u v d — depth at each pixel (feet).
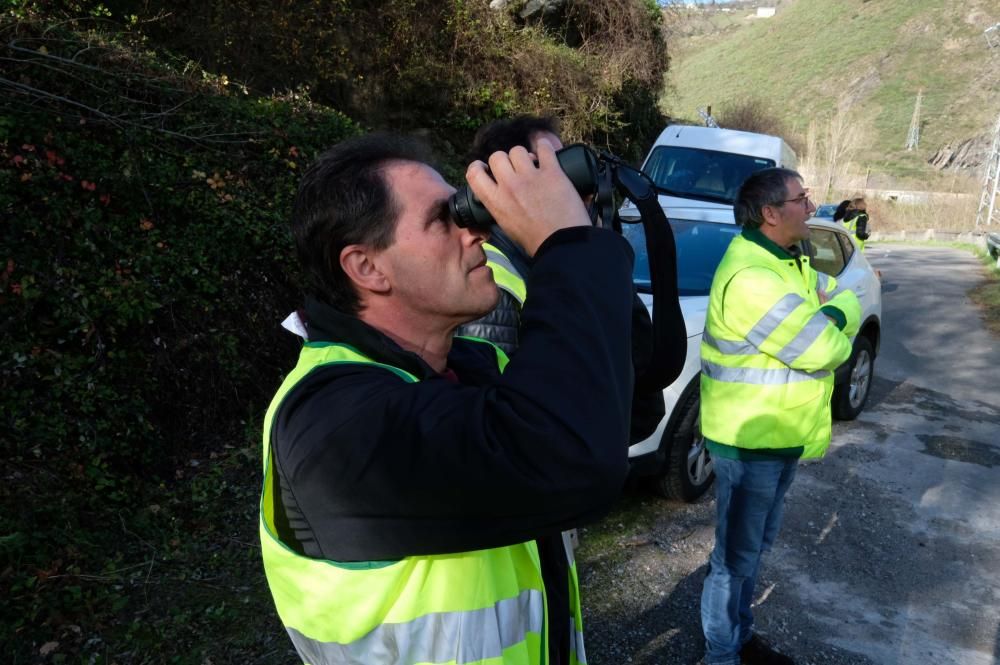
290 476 2.88
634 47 41.45
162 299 14.29
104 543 11.56
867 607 10.85
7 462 11.47
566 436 2.53
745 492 8.58
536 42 36.47
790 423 8.36
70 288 12.96
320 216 3.21
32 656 9.35
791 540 12.62
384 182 3.15
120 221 14.25
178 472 13.74
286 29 24.52
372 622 2.93
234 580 11.11
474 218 3.13
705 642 9.86
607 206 3.65
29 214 12.86
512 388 2.61
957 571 11.87
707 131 29.50
